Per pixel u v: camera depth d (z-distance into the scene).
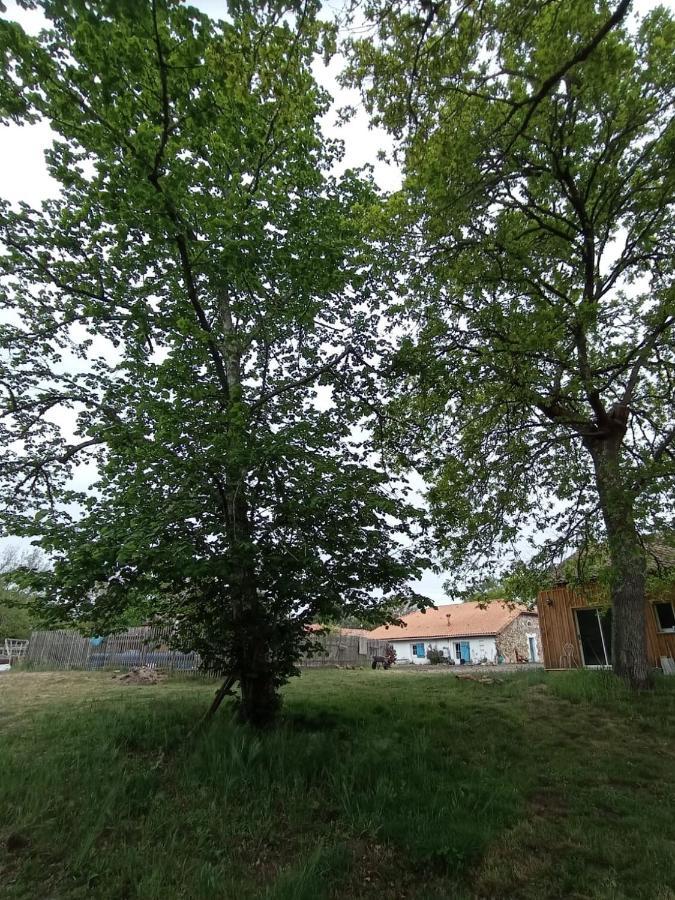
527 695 11.50
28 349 10.46
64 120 7.17
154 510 7.12
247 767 6.17
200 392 7.58
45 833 4.78
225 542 7.34
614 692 10.56
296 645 8.46
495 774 6.77
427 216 9.30
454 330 10.48
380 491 8.52
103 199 7.42
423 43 5.96
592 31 6.10
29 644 23.19
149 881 4.12
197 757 6.46
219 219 7.43
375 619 8.35
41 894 4.00
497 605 45.16
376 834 4.96
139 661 21.75
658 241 10.42
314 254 8.81
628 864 4.61
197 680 16.31
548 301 10.73
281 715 8.89
